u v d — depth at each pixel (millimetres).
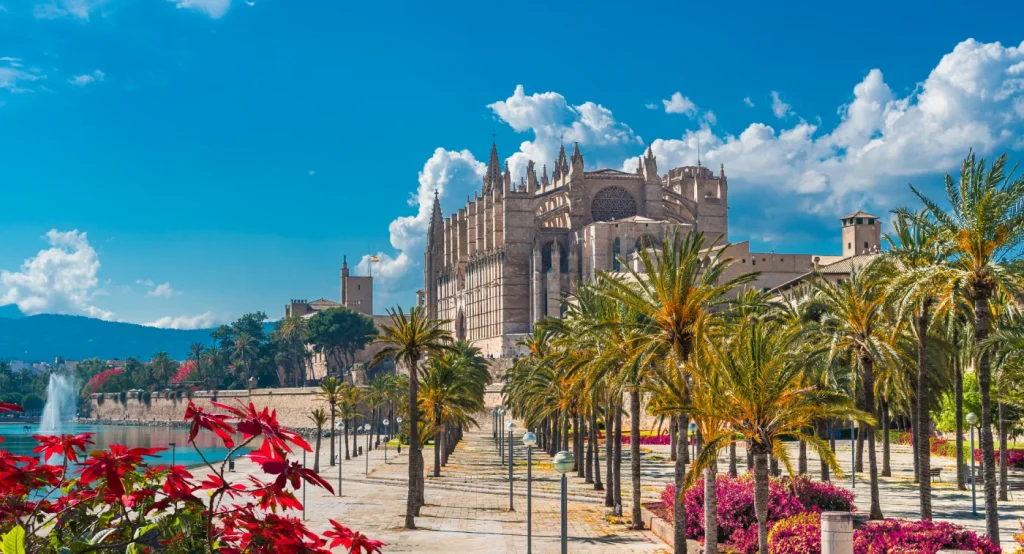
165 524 10938
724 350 33469
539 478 81938
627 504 59812
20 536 9047
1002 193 35969
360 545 11352
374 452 128500
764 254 155750
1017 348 36781
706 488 35281
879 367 49156
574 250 193625
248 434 10508
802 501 45781
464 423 94438
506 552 43625
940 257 42562
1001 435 54125
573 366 53156
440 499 67250
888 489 63625
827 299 49875
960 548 33375
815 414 32031
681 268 37219
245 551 10695
